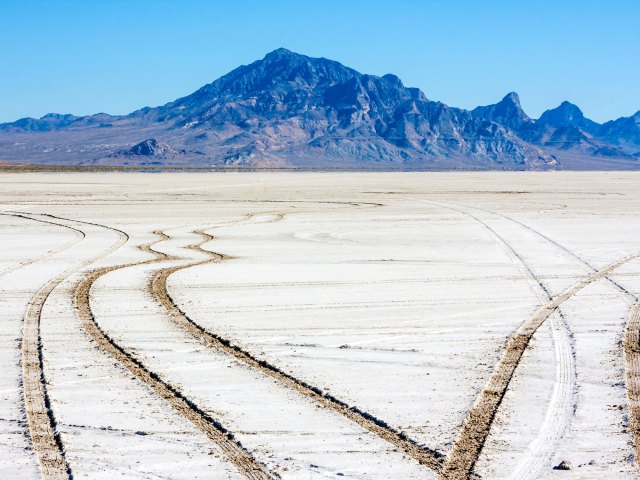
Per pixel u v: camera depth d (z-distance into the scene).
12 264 30.69
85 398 14.54
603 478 11.32
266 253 33.75
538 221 48.09
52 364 16.69
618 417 13.59
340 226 45.19
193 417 13.63
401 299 23.44
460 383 15.42
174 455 12.08
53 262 31.17
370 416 13.62
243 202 66.00
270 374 16.06
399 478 11.30
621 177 148.62
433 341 18.58
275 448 12.30
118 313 21.59
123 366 16.55
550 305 22.61
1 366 16.58
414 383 15.42
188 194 77.94
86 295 24.20
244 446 12.39
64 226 45.69
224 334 19.22
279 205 62.47
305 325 20.17
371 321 20.59
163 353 17.55
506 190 87.25
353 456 12.02
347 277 27.33
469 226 44.91
